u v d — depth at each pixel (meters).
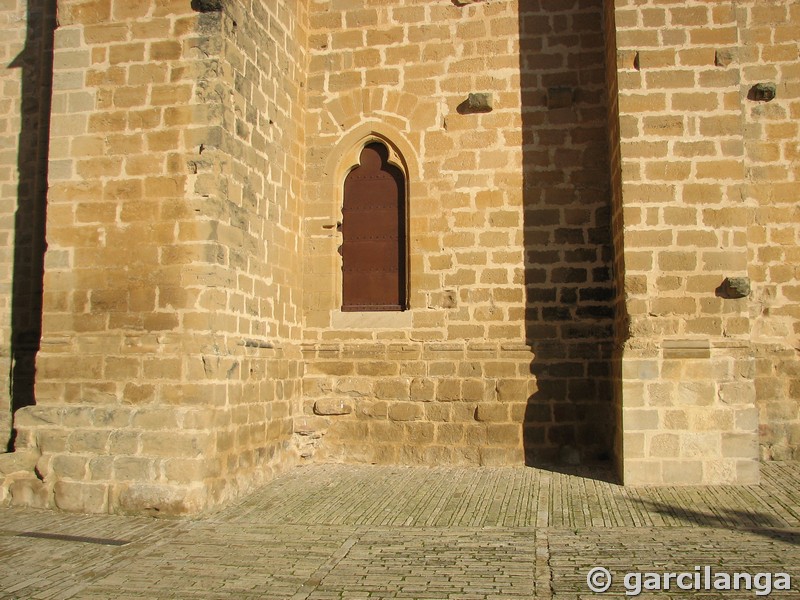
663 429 9.83
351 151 12.44
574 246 11.59
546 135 11.84
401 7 12.46
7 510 9.04
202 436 8.92
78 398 9.34
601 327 11.39
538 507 8.89
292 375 11.67
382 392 11.77
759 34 11.53
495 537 7.79
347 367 11.94
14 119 13.33
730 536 7.60
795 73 11.41
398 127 12.24
